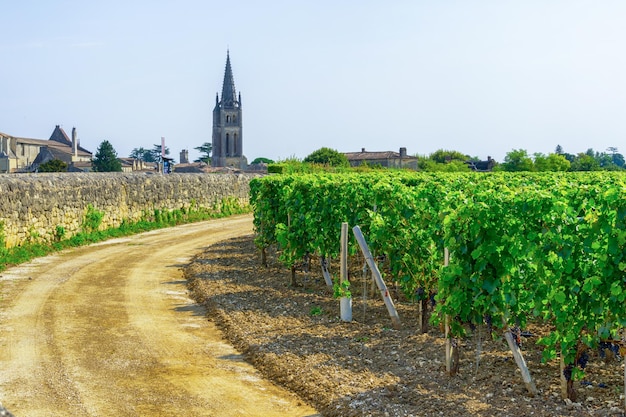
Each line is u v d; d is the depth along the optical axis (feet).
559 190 27.35
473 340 30.71
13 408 23.43
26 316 37.11
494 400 23.02
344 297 35.17
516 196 25.23
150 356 29.86
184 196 94.79
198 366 28.55
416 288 33.24
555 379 25.25
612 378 25.20
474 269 25.57
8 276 49.73
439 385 24.71
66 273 51.37
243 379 26.91
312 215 43.16
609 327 22.75
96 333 33.68
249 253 61.26
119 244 69.41
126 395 24.89
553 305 23.45
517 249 24.57
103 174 86.69
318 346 30.25
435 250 30.27
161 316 37.65
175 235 77.87
